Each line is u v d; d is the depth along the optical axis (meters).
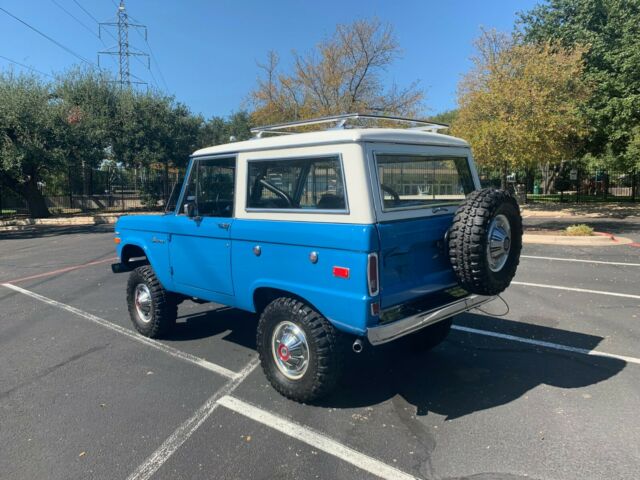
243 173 4.25
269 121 27.17
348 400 4.06
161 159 27.94
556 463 3.08
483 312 6.46
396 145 3.81
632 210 21.27
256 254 4.10
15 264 11.55
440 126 5.00
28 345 5.61
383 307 3.48
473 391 4.16
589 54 19.69
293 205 3.89
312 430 3.59
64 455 3.31
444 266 4.06
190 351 5.31
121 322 6.45
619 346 5.09
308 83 25.22
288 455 3.27
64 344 5.62
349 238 3.41
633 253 10.73
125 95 27.34
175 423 3.73
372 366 4.78
